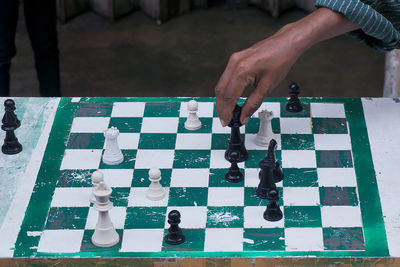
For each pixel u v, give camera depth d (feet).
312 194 10.67
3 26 17.25
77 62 23.80
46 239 9.97
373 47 11.39
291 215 10.29
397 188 10.72
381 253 9.62
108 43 24.75
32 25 18.84
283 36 10.05
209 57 23.86
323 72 23.17
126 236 10.02
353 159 11.34
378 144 11.64
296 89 12.57
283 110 12.62
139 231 10.11
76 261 9.69
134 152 11.68
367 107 12.53
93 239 9.88
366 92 22.18
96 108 12.73
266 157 10.61
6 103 11.60
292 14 26.05
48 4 18.61
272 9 25.79
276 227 10.09
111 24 25.77
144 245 9.86
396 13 10.93
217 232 10.03
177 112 12.64
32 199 10.69
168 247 9.80
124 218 10.34
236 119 10.96
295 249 9.71
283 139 11.89
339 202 10.50
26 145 11.81
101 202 9.61
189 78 22.86
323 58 23.89
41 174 11.18
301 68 23.39
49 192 10.83
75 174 11.19
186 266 9.72
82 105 12.80
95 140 11.96
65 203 10.62
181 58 23.85
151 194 10.66
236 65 10.06
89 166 11.37
